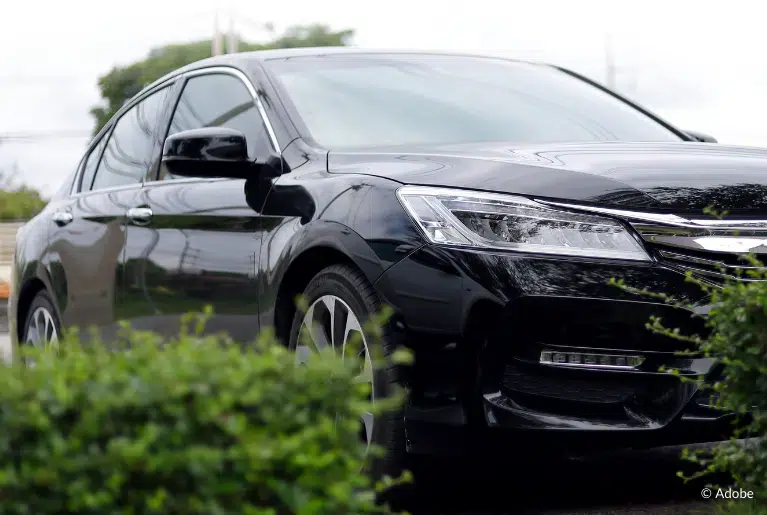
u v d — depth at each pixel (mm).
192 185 5711
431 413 4316
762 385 3252
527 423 4242
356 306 4516
